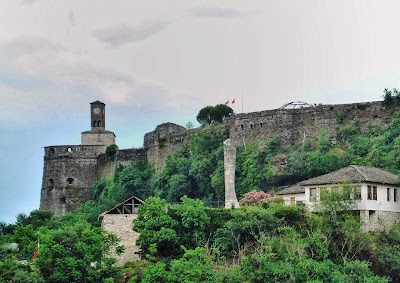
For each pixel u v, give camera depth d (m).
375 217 115.06
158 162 191.25
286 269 97.81
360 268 98.94
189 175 167.88
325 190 113.38
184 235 110.75
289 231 107.44
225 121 178.38
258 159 158.50
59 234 102.12
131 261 108.88
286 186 151.00
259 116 166.00
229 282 98.88
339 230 106.81
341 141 153.00
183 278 98.06
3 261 101.94
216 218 113.88
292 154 153.25
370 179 115.25
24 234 119.56
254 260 102.62
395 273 103.25
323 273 98.06
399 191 119.25
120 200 181.00
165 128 194.88
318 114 158.12
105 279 99.19
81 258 100.31
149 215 110.56
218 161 163.88
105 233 107.69
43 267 99.19
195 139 175.25
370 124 151.62
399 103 149.62
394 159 136.00
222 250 109.50
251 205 125.88
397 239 108.44
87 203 195.12
